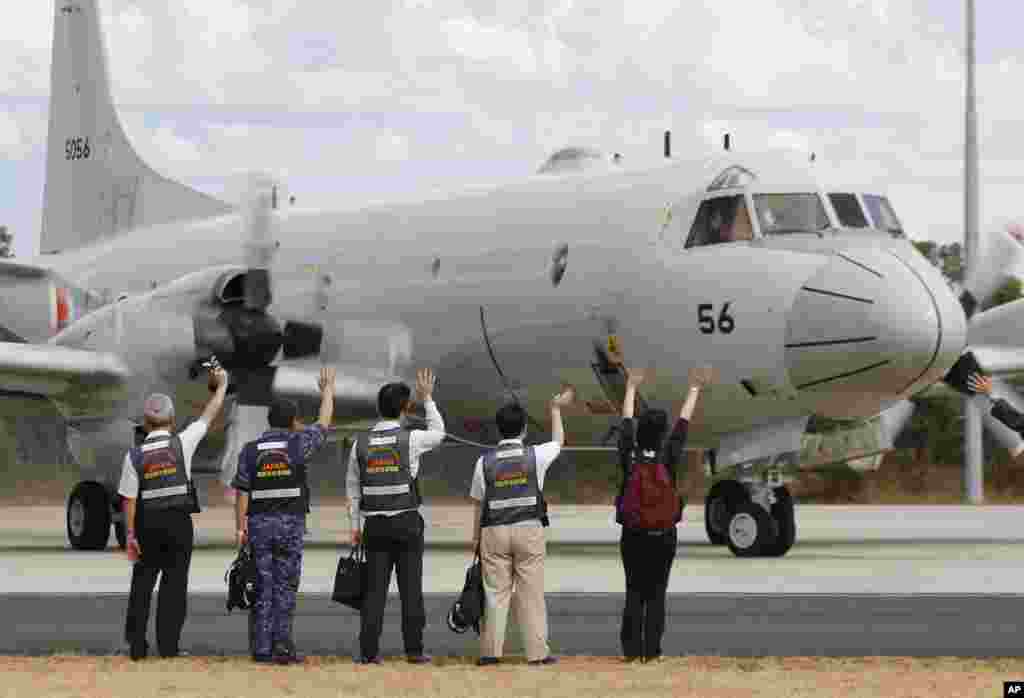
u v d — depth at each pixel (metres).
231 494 25.83
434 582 20.80
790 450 24.27
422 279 28.14
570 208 26.22
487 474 13.90
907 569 22.03
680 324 24.33
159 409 14.38
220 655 14.47
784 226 23.92
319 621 16.84
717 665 13.56
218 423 26.42
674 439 14.12
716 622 16.12
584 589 19.61
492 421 28.20
